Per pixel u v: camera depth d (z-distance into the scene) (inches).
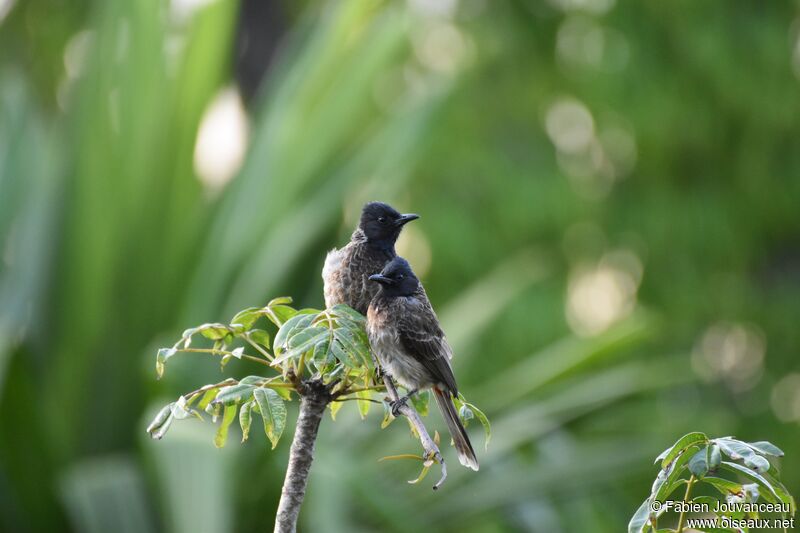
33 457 461.1
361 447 504.7
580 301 907.4
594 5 894.4
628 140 893.2
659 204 889.5
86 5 898.1
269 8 813.2
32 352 506.9
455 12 907.4
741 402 976.3
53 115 856.3
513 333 820.0
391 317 272.8
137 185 513.3
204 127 537.0
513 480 500.1
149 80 516.1
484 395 537.6
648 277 903.1
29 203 534.3
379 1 585.6
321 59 549.0
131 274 510.9
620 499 572.7
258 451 448.5
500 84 910.4
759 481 181.3
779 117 884.6
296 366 202.8
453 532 510.9
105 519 429.7
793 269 957.8
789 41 895.1
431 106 558.3
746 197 916.6
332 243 526.9
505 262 850.1
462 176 871.1
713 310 904.9
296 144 532.4
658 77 880.3
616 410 546.6
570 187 864.9
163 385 455.5
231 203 525.7
